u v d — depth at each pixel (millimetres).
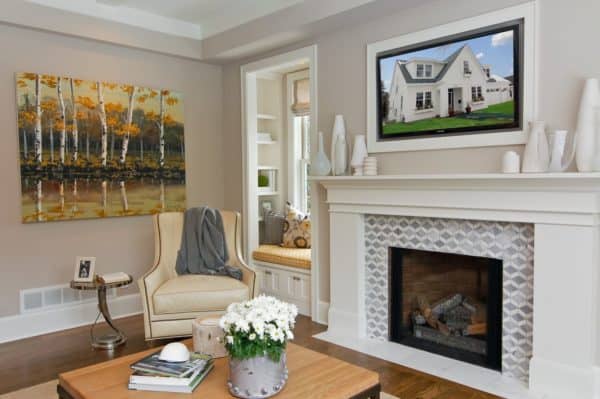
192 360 2006
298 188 5258
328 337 3617
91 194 4035
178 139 4613
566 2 2576
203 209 3900
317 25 3652
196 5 4086
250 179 4793
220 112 5012
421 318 3465
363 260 3611
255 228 4840
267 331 1797
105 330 3854
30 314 3744
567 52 2582
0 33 3566
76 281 3480
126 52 4258
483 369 2977
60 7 3760
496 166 2875
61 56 3869
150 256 4480
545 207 2572
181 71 4660
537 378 2654
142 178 4355
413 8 3252
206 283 3453
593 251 2461
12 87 3631
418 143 3250
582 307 2494
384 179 3232
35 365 3125
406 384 2781
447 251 3129
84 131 3979
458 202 2947
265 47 4266
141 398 1795
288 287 4414
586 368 2496
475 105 2947
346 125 3729
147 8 4145
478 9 2914
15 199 3668
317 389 1868
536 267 2646
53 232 3877
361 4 3223
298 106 5105
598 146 2420
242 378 1794
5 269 3637
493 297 2961
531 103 2711
